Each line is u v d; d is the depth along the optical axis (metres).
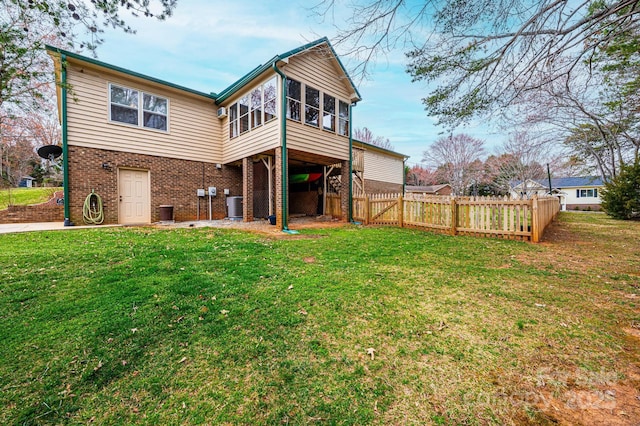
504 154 26.42
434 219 8.32
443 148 30.88
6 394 1.67
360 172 14.29
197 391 1.72
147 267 3.97
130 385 1.77
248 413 1.56
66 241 5.48
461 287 3.40
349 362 1.98
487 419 1.51
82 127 8.16
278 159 8.56
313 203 14.65
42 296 2.97
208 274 3.77
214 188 11.05
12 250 4.69
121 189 9.02
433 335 2.33
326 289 3.28
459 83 4.61
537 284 3.52
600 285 3.49
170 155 10.05
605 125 10.62
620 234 7.82
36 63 4.59
